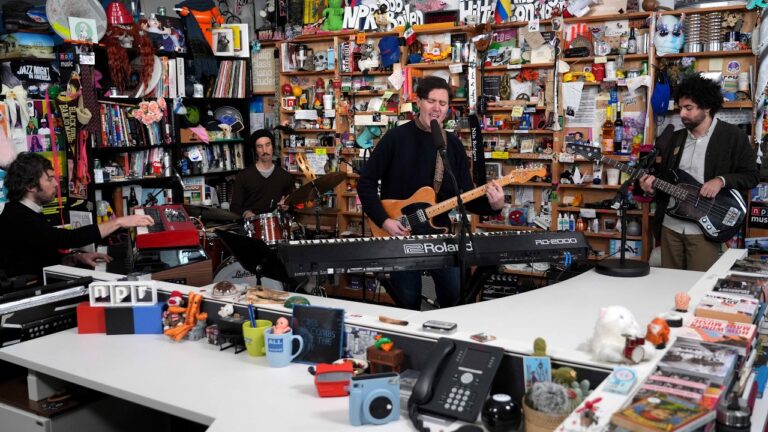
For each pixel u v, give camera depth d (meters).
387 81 5.85
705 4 4.53
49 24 4.73
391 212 3.44
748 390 1.73
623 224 3.05
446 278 3.23
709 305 2.03
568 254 2.94
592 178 5.05
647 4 4.65
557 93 5.03
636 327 1.70
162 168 5.70
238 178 5.68
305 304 2.24
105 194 5.42
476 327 2.18
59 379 2.32
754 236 4.47
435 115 3.32
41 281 3.36
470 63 5.23
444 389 1.72
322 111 6.13
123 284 2.47
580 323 2.23
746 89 4.49
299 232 5.44
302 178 6.38
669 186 3.83
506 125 5.27
